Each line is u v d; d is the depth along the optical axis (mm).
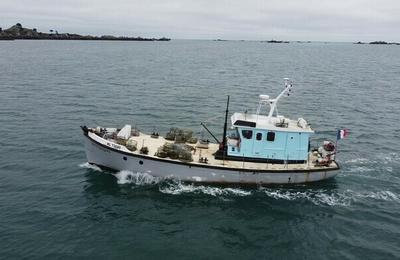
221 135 44500
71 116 50375
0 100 58688
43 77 86750
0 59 132125
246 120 30516
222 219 26062
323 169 30562
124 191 29109
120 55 178875
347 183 32156
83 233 23672
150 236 23750
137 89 73438
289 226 25609
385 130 48438
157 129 46281
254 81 91938
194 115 53625
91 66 117375
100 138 30625
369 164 36438
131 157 29859
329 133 46719
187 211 26844
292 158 31125
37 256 21312
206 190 29672
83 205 27000
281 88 81375
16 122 46562
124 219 25484
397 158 38188
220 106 60156
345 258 22406
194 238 23812
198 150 32250
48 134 42250
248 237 24219
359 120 53500
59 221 24859
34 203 27031
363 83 94250
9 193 28359
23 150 37156
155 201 27906
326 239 24266
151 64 132500
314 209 27828
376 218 26859
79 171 32500
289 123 31766
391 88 86000
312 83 91812
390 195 30297
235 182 30031
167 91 72250
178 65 131750
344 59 198000
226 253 22531
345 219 26625
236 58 184750
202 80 90750
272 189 30406
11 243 22297
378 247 23469
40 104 56812
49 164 33969
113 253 21953
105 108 55688
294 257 22422
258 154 30859
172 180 30234
